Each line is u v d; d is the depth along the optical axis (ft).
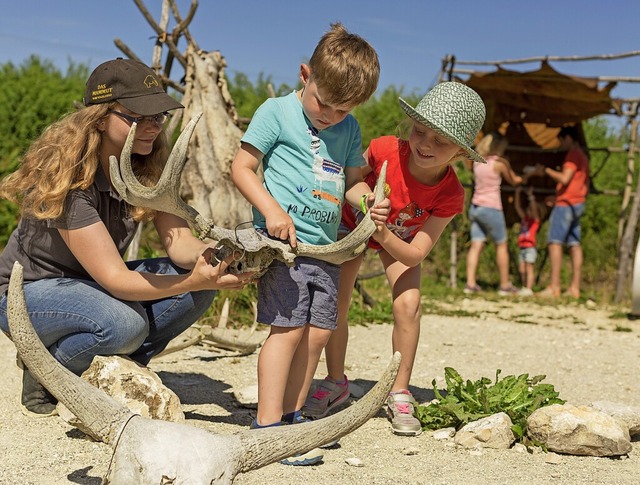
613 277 45.78
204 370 18.24
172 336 14.56
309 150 12.98
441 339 25.08
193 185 25.62
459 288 40.01
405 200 14.38
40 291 13.16
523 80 38.40
